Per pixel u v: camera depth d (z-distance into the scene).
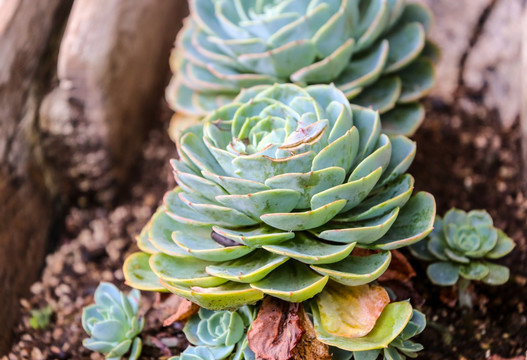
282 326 0.45
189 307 0.47
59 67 0.58
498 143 0.60
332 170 0.42
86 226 0.62
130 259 0.48
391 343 0.45
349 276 0.42
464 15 0.63
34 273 0.59
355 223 0.45
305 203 0.44
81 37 0.59
